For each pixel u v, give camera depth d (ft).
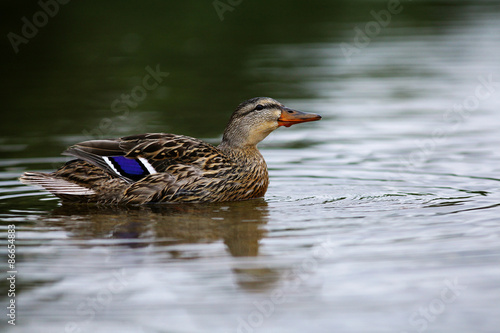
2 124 65.16
